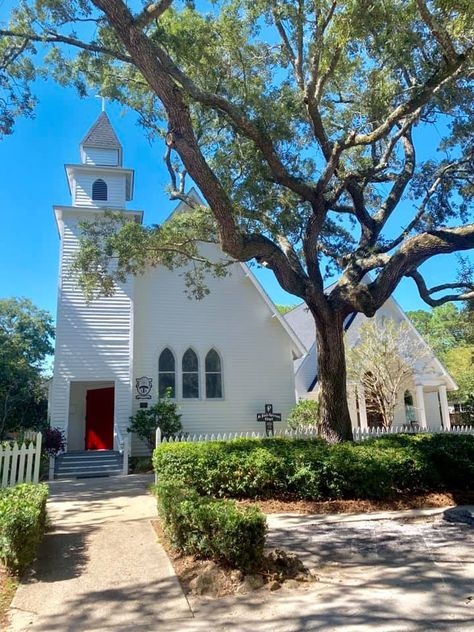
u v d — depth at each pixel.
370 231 14.35
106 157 22.19
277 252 12.02
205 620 4.87
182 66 12.47
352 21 8.90
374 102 11.90
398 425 25.02
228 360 21.58
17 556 6.02
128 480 14.94
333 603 5.18
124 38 8.46
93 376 19.17
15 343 32.22
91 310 19.66
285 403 21.83
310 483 10.11
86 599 5.40
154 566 6.38
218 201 9.80
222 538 5.91
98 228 19.41
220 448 10.92
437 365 24.73
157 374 20.42
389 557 6.82
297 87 12.99
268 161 11.48
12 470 12.08
